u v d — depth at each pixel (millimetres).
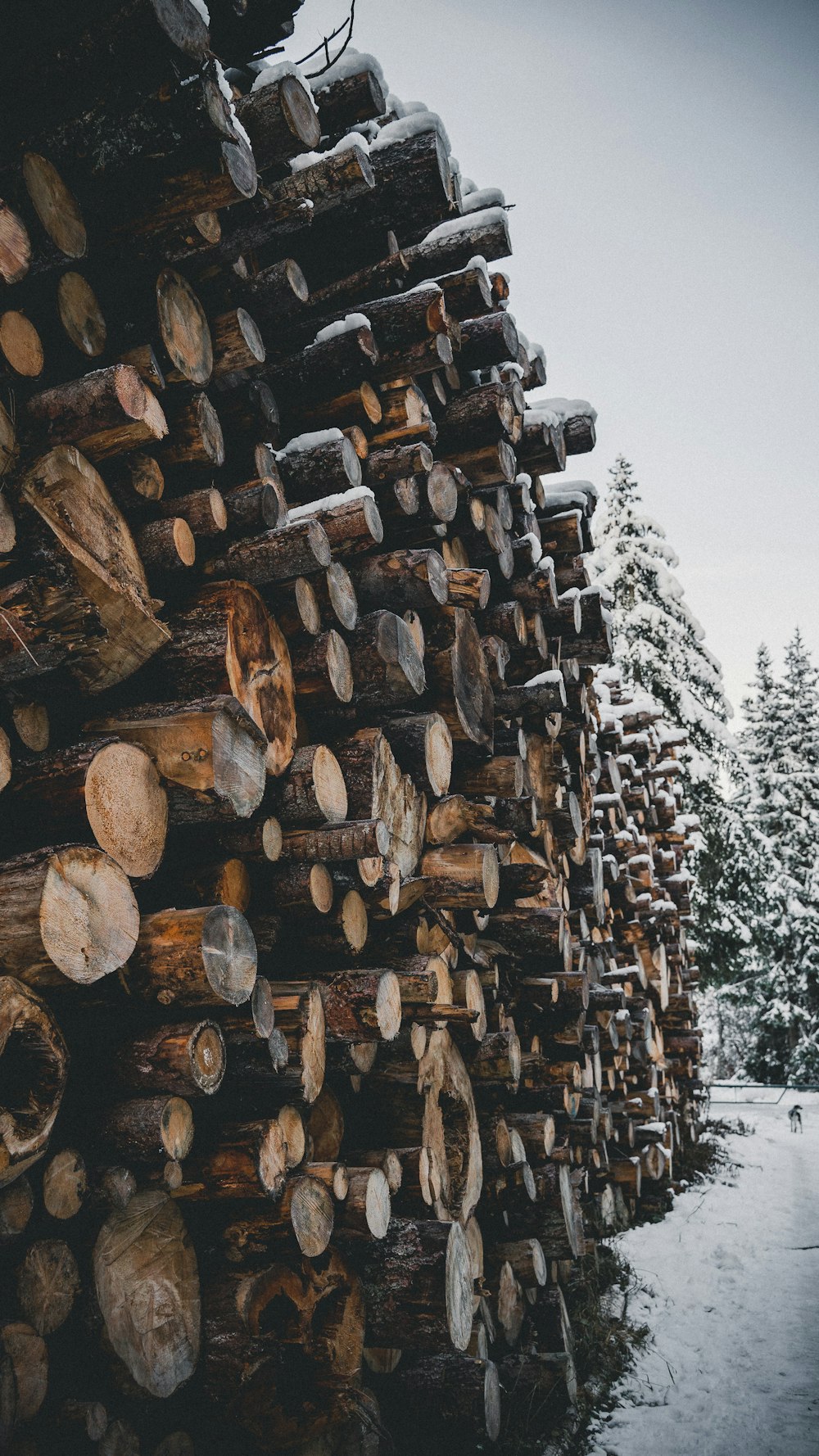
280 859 3152
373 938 3854
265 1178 2658
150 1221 2531
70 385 2385
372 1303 3283
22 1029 1942
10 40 2338
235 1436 2699
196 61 2312
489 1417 3607
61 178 2385
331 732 3588
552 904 5891
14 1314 2117
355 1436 3188
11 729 2396
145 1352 2418
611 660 6199
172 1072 2371
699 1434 4410
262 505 3096
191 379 2840
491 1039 4602
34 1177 2217
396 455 3943
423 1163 3643
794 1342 5438
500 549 5074
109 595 2480
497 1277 4473
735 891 19359
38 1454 2076
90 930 2055
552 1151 5156
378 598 3822
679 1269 6723
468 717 4352
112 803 2254
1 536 2301
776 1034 22594
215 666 2736
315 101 3910
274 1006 2955
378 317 4070
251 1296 2707
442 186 4039
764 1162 10758
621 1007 6695
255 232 3014
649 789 10055
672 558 20656
